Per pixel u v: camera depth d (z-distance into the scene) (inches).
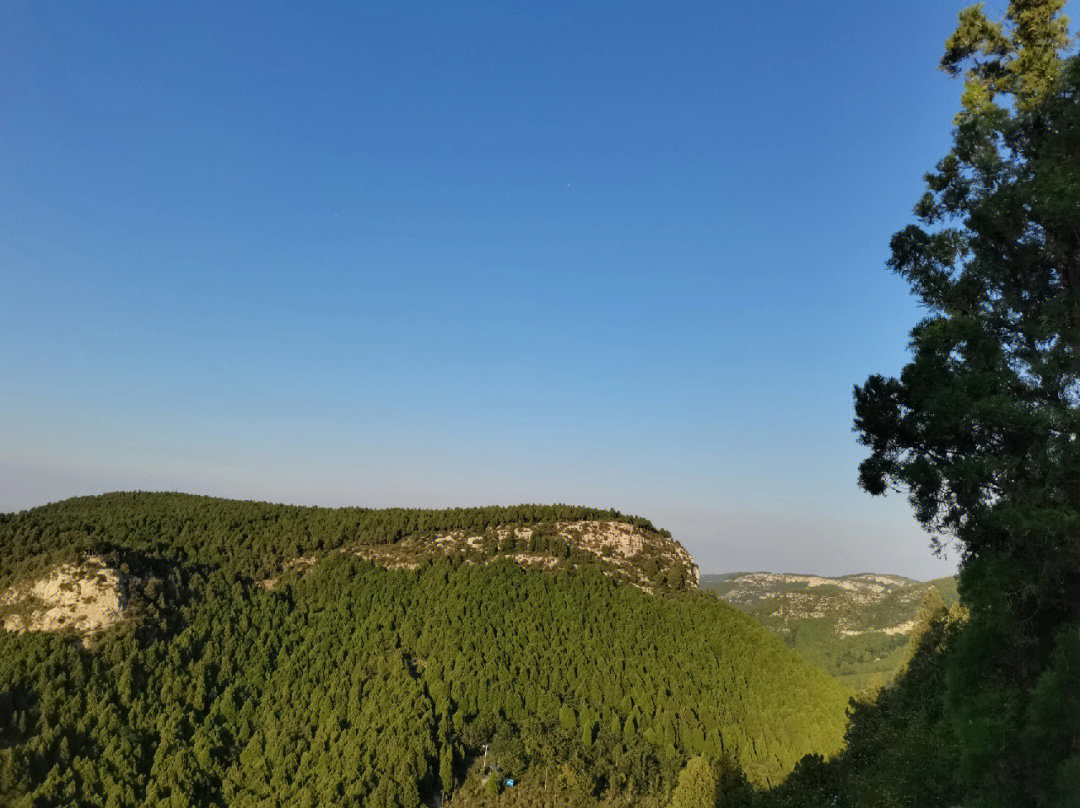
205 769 3427.7
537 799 3764.8
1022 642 994.1
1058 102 1163.9
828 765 2123.5
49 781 2982.3
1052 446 1024.2
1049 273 1173.1
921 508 1199.6
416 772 3708.2
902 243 1375.5
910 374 1204.5
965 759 979.3
